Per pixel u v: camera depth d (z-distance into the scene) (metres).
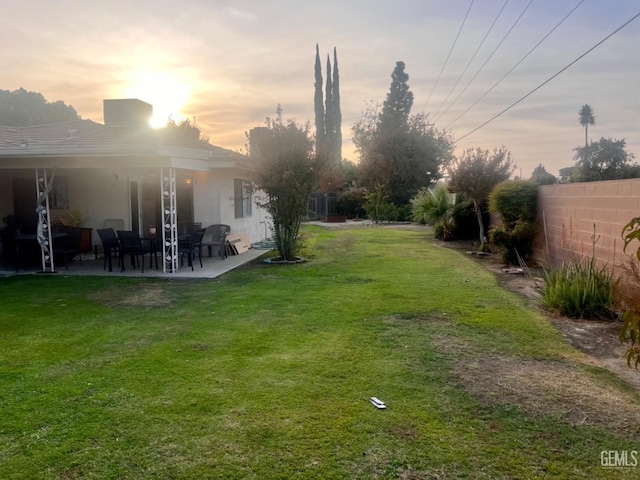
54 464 2.63
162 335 5.11
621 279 5.21
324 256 11.84
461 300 6.74
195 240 9.91
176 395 3.53
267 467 2.60
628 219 6.25
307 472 2.56
